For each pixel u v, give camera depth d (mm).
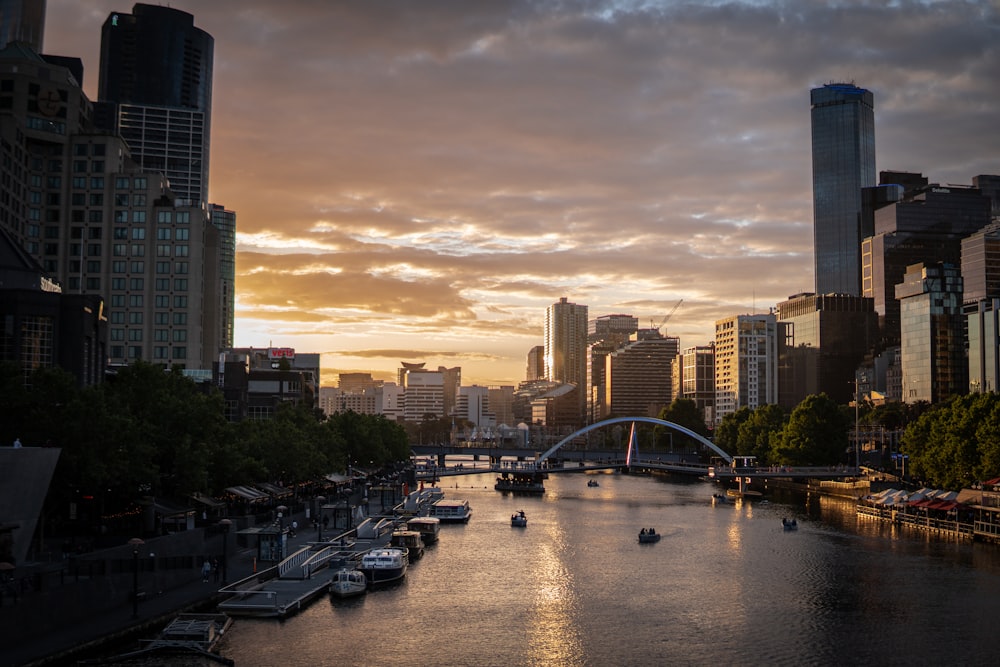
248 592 104750
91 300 143250
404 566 131625
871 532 179750
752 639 97375
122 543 106812
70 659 78625
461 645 94125
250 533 125625
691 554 153250
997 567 137500
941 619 105312
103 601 90312
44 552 100625
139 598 95625
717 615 107750
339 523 177500
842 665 88375
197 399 136125
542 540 172625
